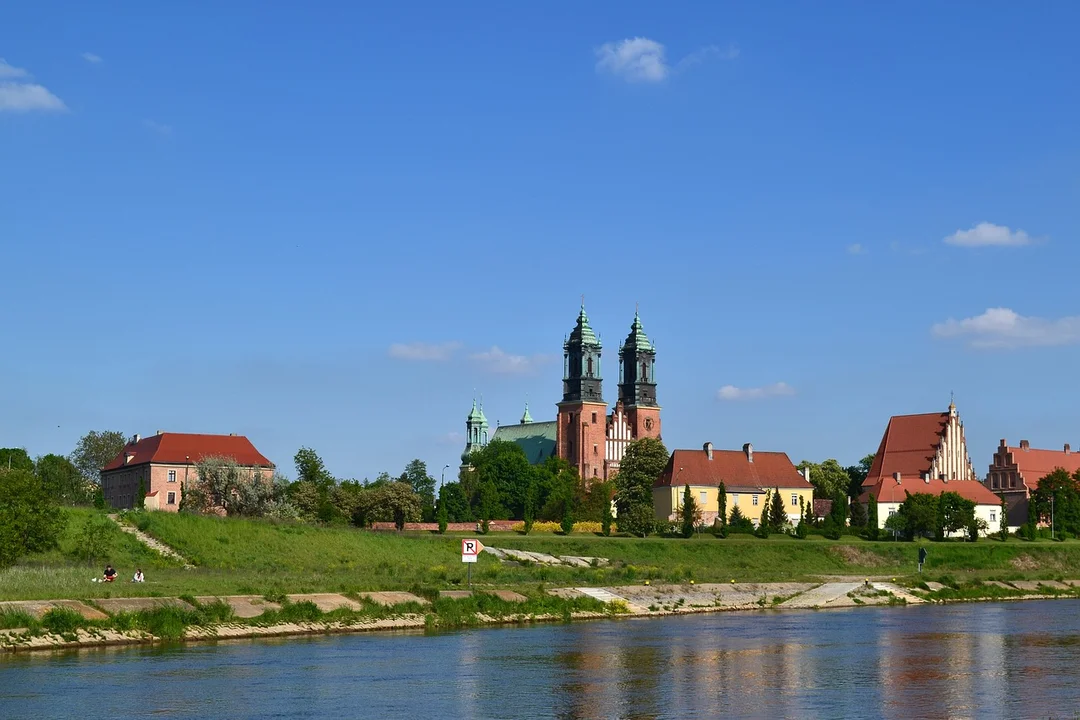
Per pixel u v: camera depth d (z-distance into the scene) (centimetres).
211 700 5009
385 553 12562
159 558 10856
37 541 9781
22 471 10462
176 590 7794
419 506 18325
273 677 5631
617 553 14388
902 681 5759
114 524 11325
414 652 6638
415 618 8138
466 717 4759
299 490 17788
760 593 11081
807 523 18112
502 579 10462
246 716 4709
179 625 6950
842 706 5047
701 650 6938
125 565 10406
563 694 5309
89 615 6806
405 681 5619
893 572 14338
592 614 9181
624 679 5762
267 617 7431
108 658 6094
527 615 8794
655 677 5838
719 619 9106
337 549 12300
